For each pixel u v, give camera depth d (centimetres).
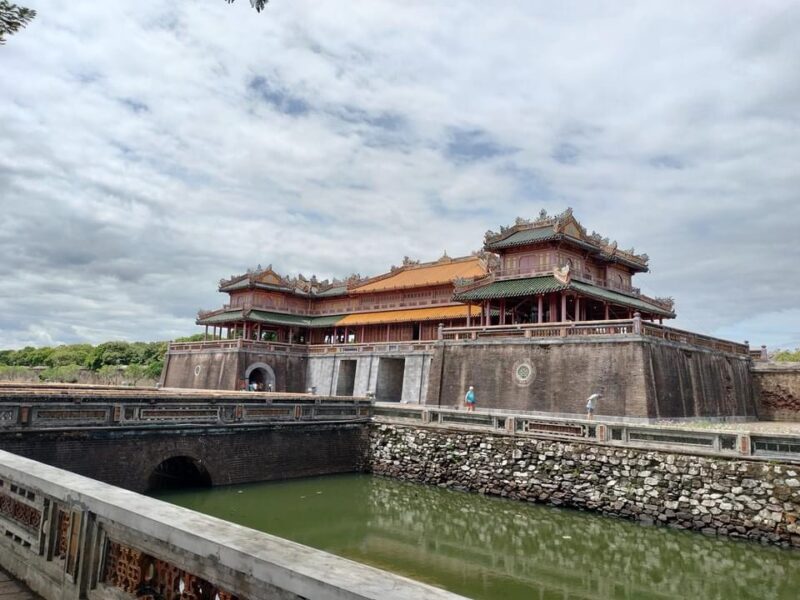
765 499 2212
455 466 3184
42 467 898
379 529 2462
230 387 6103
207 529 569
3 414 2134
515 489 2931
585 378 3812
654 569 2016
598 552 2188
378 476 3475
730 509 2284
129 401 2517
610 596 1788
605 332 3822
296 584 448
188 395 2745
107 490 742
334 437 3441
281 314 7744
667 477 2472
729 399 4447
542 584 1878
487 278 5138
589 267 5472
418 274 7019
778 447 2231
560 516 2633
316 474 3312
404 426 3469
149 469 2570
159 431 2616
